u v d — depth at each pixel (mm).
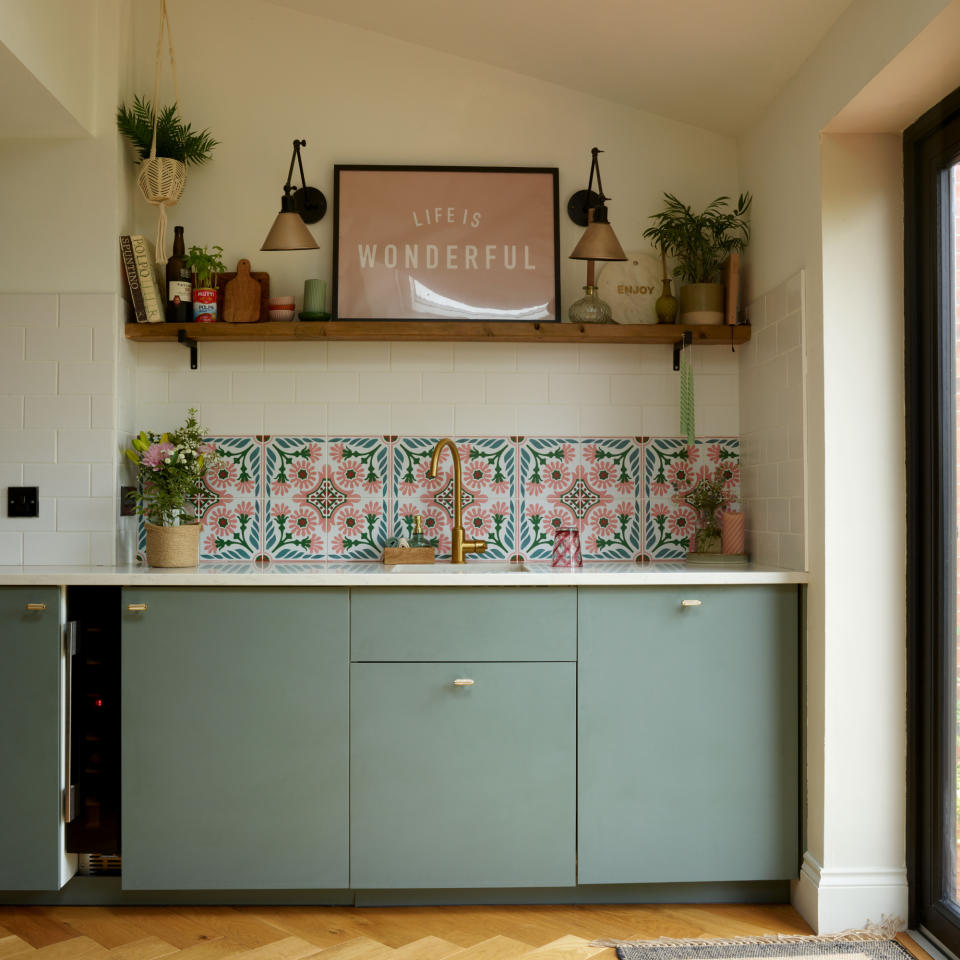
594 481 3080
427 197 3051
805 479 2521
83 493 2834
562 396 3074
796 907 2506
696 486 3084
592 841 2465
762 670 2502
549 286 3045
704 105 2943
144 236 3020
